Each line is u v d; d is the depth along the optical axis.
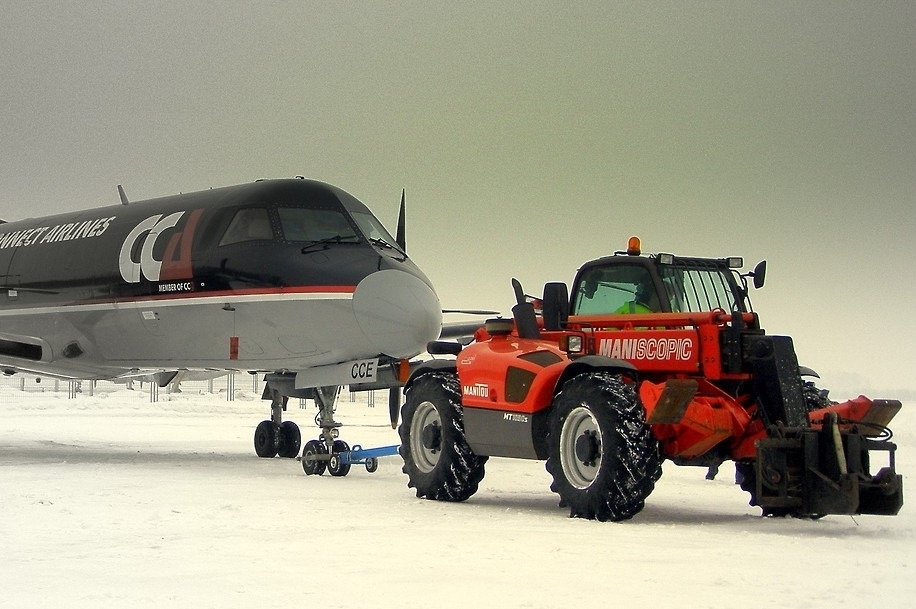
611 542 8.76
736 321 10.70
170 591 6.61
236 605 6.23
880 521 10.70
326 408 16.25
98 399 43.34
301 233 16.69
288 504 11.33
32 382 65.06
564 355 11.30
